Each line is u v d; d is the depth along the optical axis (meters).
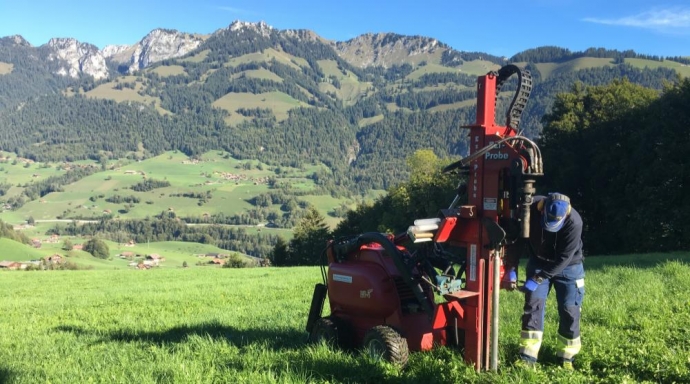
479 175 5.95
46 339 10.08
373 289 7.07
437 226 6.14
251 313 12.16
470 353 6.06
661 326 8.04
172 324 11.20
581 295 6.36
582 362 6.48
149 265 161.12
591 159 44.00
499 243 5.68
